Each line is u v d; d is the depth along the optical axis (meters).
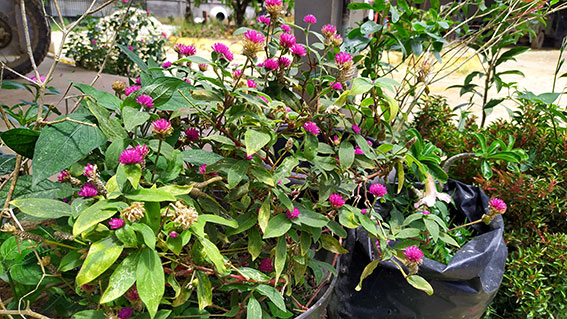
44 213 0.80
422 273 1.24
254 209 1.07
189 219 0.77
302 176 1.40
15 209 1.00
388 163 1.21
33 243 0.92
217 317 1.16
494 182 1.75
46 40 5.10
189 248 1.01
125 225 0.78
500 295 1.60
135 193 0.81
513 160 1.61
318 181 1.13
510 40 2.10
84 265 0.74
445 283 1.25
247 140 0.88
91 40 5.58
